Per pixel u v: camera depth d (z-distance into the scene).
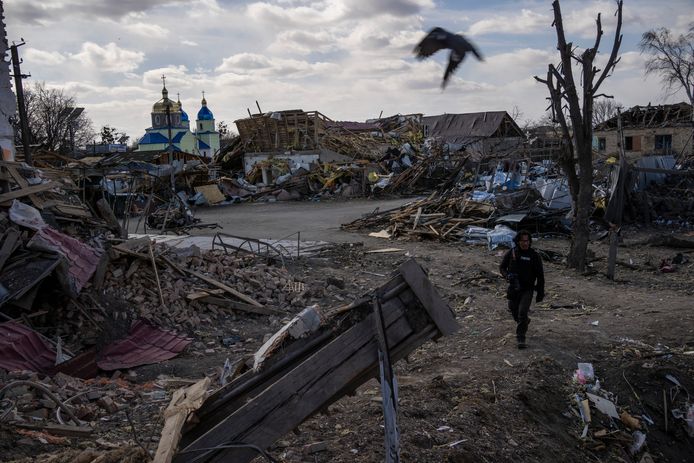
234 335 10.66
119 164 31.31
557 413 7.48
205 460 3.44
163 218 26.22
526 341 9.48
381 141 54.03
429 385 7.49
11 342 8.35
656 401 8.09
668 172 24.67
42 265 9.50
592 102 15.31
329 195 41.00
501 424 6.67
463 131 66.56
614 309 11.67
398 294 3.75
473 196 24.09
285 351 3.83
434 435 6.09
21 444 5.11
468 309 11.94
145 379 8.45
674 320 10.55
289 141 46.97
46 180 13.45
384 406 3.46
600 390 8.12
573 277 14.94
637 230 22.28
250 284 12.82
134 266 11.52
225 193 41.72
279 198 41.03
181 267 12.40
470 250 18.91
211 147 88.12
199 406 3.71
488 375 7.95
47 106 58.31
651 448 7.44
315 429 6.16
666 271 15.27
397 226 22.17
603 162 35.28
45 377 7.80
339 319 3.79
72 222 12.61
